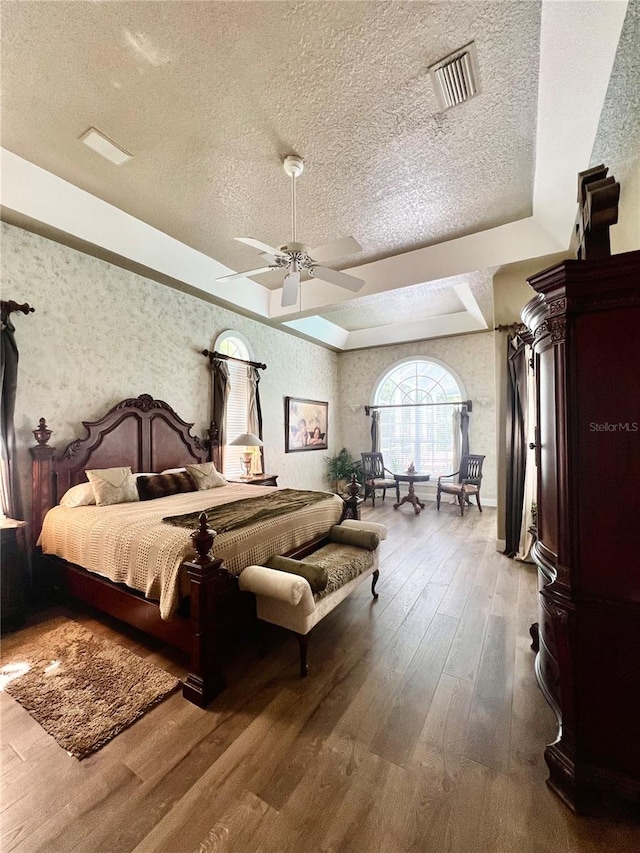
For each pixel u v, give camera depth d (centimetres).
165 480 363
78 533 264
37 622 266
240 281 489
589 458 134
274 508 293
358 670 211
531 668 212
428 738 164
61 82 208
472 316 623
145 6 169
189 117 232
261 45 186
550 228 333
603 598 131
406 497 621
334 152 262
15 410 300
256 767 149
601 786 130
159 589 207
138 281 396
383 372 753
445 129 241
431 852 119
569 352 137
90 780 144
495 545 433
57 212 301
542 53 182
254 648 235
